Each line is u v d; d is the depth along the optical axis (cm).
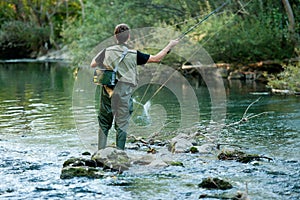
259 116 1072
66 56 3853
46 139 861
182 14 2225
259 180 613
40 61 3838
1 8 4903
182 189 582
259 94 1477
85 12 2511
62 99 1440
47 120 1059
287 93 1466
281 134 877
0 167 681
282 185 593
